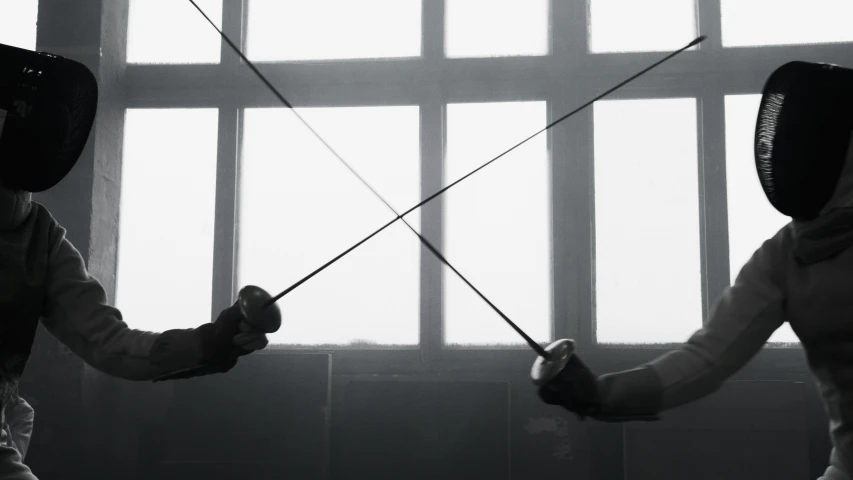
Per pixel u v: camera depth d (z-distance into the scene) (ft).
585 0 15.07
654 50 14.79
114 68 15.17
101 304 4.93
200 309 14.84
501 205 14.73
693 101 14.66
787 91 4.40
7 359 4.71
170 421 13.52
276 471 13.28
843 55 14.43
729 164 14.44
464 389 13.55
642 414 4.40
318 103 15.21
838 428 4.21
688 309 14.21
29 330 4.80
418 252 14.67
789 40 14.62
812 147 4.29
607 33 15.01
